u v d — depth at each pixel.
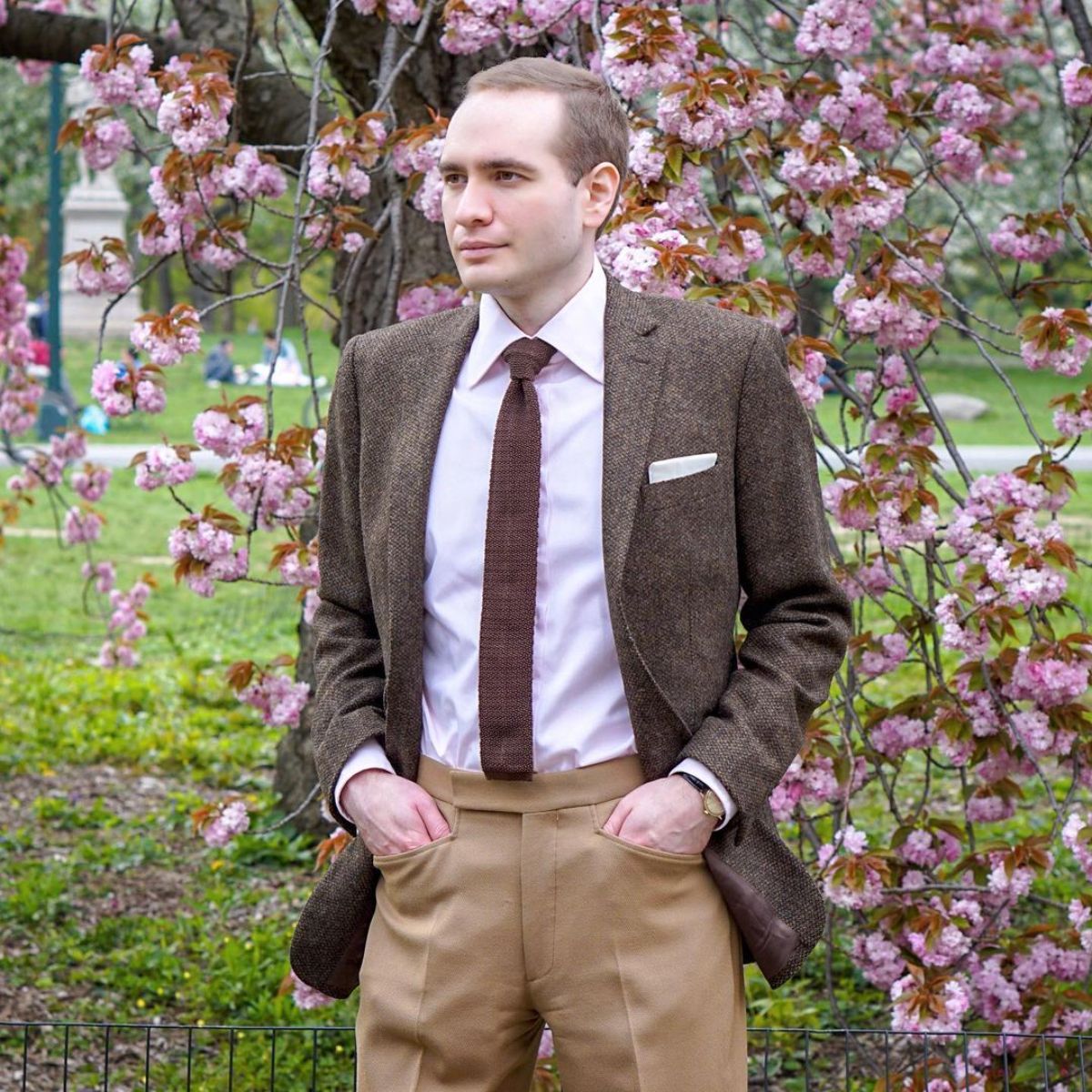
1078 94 3.68
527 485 1.99
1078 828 3.16
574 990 1.99
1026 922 4.82
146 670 8.58
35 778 6.59
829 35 3.67
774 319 2.96
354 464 2.21
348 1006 4.35
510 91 1.99
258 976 4.46
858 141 3.78
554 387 2.04
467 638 2.03
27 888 5.10
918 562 9.45
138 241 3.75
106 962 4.65
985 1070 3.39
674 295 2.90
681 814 1.95
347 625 2.24
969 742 3.42
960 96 3.80
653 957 1.97
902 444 3.39
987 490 3.31
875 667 3.52
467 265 1.99
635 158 3.12
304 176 3.54
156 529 13.20
